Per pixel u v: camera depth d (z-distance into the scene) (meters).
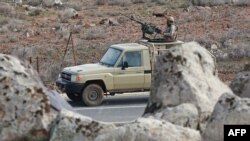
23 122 34.66
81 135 33.31
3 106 34.69
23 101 34.91
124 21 177.00
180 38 145.62
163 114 34.59
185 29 164.25
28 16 187.75
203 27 166.50
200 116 34.56
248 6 197.75
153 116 34.84
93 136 33.19
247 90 38.41
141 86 85.31
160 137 31.50
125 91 85.06
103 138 32.50
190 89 35.28
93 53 131.62
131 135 31.78
